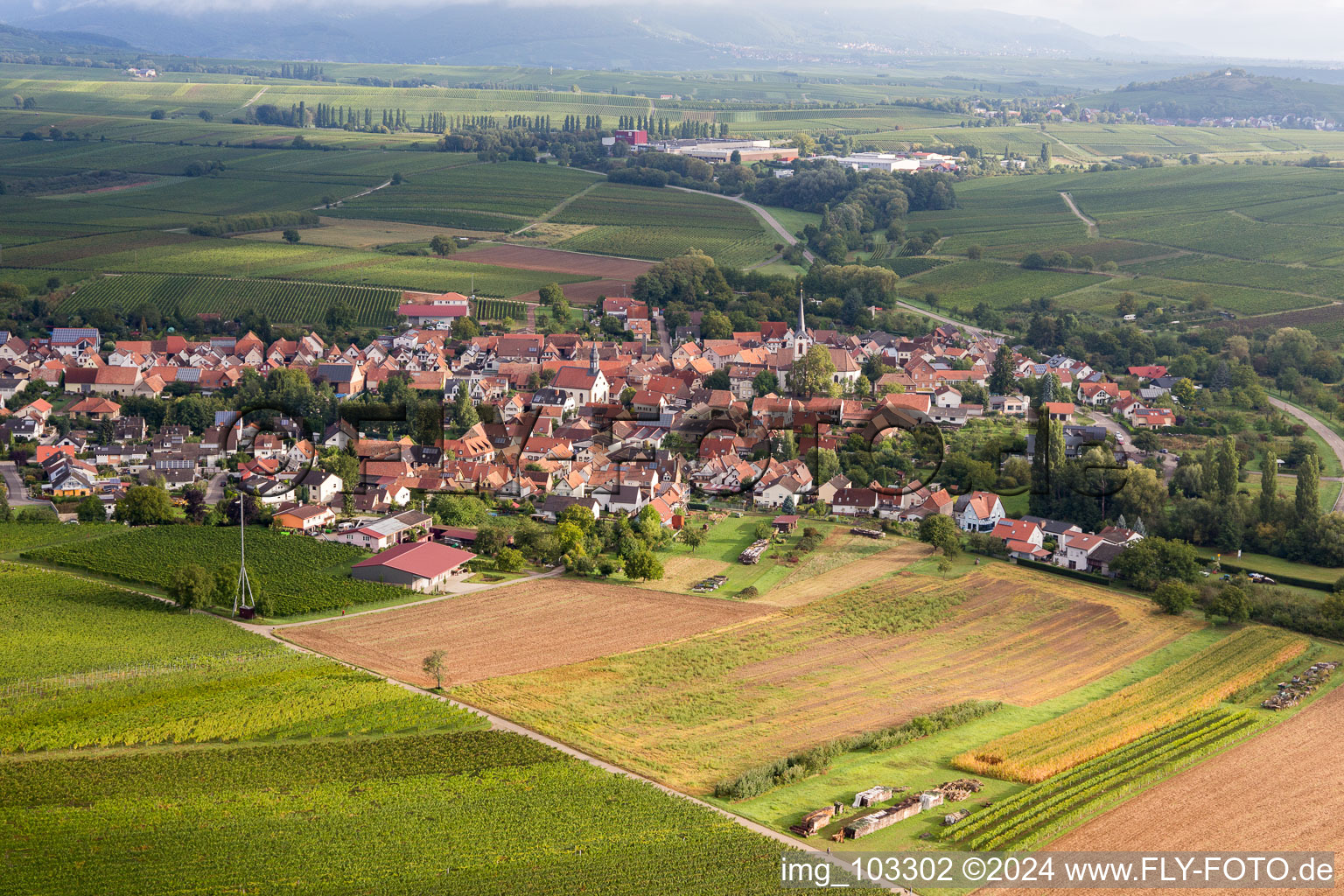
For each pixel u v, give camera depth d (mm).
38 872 101812
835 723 139375
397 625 167375
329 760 124375
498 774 122312
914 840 112250
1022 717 143000
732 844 109750
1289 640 169125
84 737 126312
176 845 106750
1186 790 123875
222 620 167375
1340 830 116438
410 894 100688
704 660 156625
